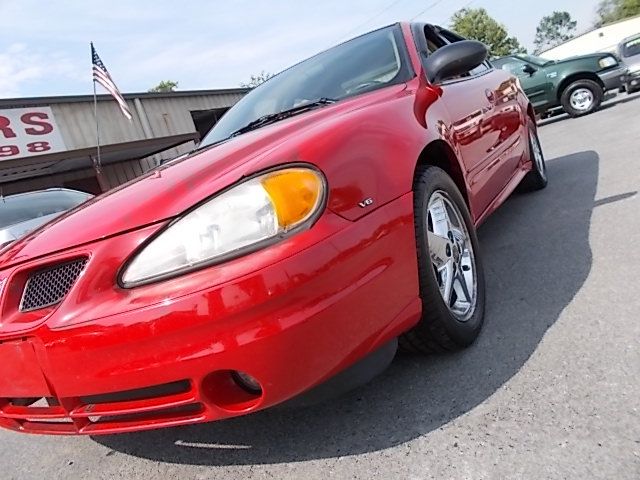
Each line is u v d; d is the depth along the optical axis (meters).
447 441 1.52
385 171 1.69
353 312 1.45
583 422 1.44
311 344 1.37
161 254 1.39
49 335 1.46
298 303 1.35
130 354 1.38
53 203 5.43
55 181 13.78
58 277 1.53
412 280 1.68
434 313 1.80
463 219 2.23
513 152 3.50
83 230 1.54
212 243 1.36
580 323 1.95
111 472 1.88
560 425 1.45
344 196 1.50
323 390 1.47
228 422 1.97
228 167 1.55
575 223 3.19
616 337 1.79
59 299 1.50
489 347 1.96
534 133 4.36
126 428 1.54
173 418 1.49
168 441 1.98
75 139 13.35
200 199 1.42
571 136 7.65
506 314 2.20
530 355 1.83
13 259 1.65
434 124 2.18
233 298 1.31
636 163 4.34
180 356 1.35
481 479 1.34
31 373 1.53
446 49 2.52
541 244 2.99
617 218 3.06
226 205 1.39
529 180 4.27
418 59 2.55
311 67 2.88
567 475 1.28
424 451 1.50
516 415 1.54
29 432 1.74
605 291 2.15
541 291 2.33
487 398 1.66
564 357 1.76
